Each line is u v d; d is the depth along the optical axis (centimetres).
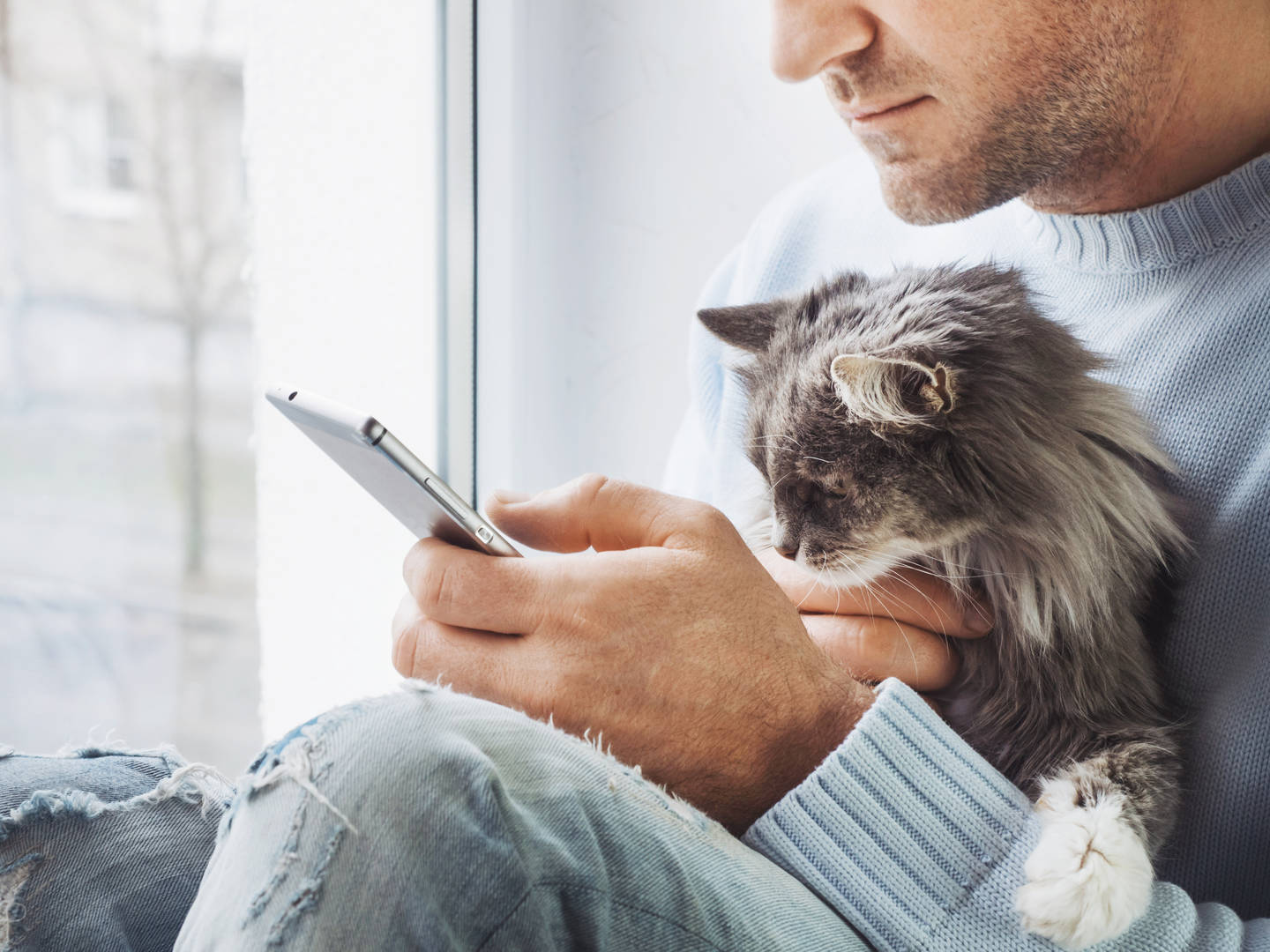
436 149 213
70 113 222
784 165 186
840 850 89
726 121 189
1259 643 104
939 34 114
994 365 116
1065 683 110
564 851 73
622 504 106
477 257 217
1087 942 84
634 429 207
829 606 126
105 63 225
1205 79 114
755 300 165
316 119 206
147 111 231
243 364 247
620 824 76
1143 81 114
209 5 231
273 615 217
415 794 70
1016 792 94
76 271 229
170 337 241
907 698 93
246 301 244
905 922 87
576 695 95
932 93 119
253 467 249
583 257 207
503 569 97
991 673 118
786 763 99
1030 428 114
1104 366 118
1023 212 134
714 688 97
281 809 71
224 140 238
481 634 100
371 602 213
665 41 192
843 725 100
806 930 80
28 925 85
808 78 127
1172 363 115
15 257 220
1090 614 110
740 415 156
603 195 203
